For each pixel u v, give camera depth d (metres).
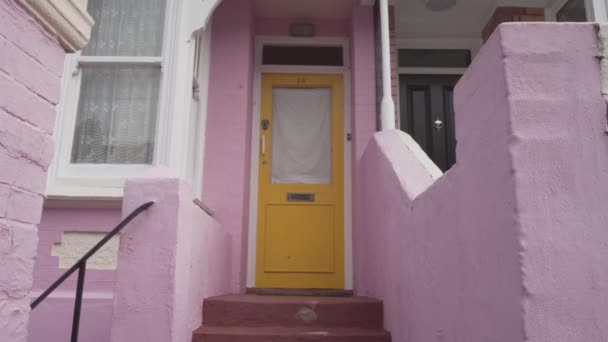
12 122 1.53
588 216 1.49
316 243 4.85
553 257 1.46
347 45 5.21
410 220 2.65
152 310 2.51
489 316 1.64
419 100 5.47
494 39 1.65
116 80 3.80
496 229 1.60
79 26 1.80
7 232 1.50
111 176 3.62
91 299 3.28
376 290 3.59
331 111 5.13
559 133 1.54
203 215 3.20
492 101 1.66
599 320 1.43
